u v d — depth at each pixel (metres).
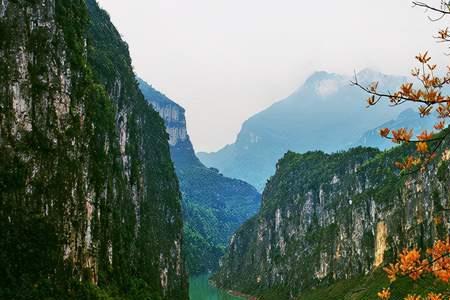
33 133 94.62
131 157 170.88
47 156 95.75
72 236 97.69
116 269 119.44
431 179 189.88
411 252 14.48
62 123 100.44
